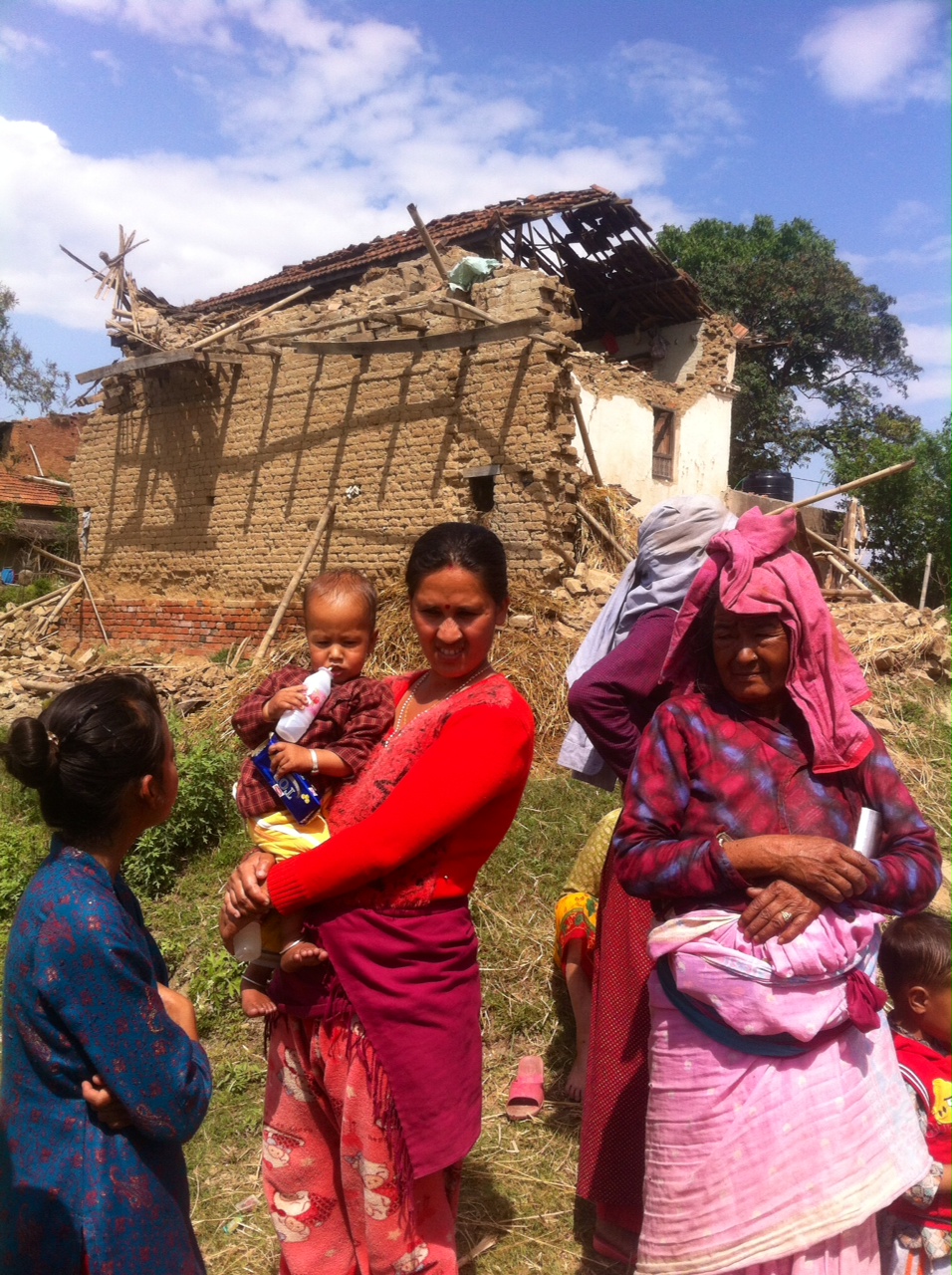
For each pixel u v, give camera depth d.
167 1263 1.91
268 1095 2.47
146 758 2.01
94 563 15.34
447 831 2.25
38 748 1.91
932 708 8.07
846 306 28.69
